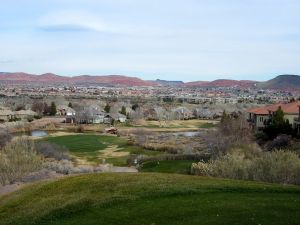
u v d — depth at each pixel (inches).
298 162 1592.0
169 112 7854.3
